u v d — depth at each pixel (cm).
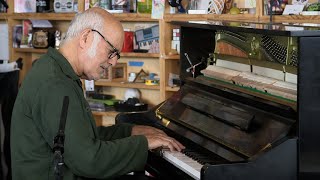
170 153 242
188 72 298
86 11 236
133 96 429
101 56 233
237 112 242
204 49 299
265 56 255
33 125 224
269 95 239
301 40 203
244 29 230
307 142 207
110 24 233
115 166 224
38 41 463
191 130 261
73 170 218
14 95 327
